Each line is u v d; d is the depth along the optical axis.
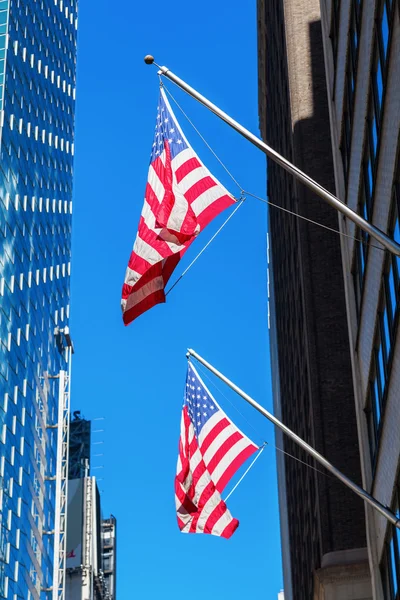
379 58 37.41
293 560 91.19
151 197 30.42
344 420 61.78
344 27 46.34
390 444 37.00
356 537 57.38
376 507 30.44
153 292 30.67
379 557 41.09
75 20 163.38
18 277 111.62
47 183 132.75
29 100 124.81
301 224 70.38
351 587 52.06
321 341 65.06
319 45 80.06
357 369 45.50
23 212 116.56
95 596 180.00
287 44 80.81
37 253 123.25
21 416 108.19
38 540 114.44
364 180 41.62
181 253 30.91
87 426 194.25
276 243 103.38
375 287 39.53
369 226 24.36
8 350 104.06
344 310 66.06
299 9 83.00
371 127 39.59
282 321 96.25
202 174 30.56
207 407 40.09
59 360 133.88
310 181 24.89
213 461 39.44
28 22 129.25
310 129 75.25
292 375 84.62
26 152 120.06
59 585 122.19
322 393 62.94
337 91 49.34
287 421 93.50
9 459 101.00
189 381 40.31
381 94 36.97
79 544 173.88
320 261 68.56
